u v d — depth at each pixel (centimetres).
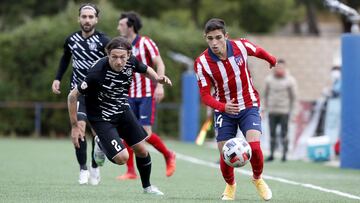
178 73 7794
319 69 8962
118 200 2402
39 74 7700
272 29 11744
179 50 7806
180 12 11425
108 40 3009
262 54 2511
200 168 4184
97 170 3078
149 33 7725
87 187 2947
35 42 7656
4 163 4253
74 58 3022
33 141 6881
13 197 2509
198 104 7319
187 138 7231
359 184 3362
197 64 2495
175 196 2628
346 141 4425
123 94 2486
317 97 8938
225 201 2456
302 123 5581
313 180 3547
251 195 2742
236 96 2486
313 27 12050
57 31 7638
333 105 5359
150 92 3369
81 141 3030
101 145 2486
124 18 3381
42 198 2473
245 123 2469
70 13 7744
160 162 4500
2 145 6119
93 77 2408
